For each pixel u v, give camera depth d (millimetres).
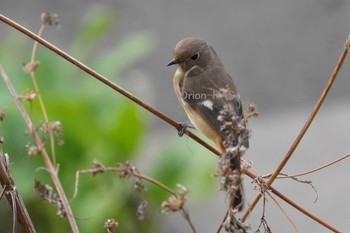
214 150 7699
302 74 20609
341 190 14938
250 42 21688
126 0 22500
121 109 11883
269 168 15805
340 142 16594
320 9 22250
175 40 21656
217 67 9828
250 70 20891
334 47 21297
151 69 20562
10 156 11250
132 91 12797
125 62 13023
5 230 12273
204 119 9242
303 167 15844
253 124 18109
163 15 22312
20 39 14406
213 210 14523
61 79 12352
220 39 21812
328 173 15586
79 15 21875
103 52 20594
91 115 11789
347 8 22188
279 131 17359
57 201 6746
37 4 22312
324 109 18938
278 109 19672
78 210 11211
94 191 11414
